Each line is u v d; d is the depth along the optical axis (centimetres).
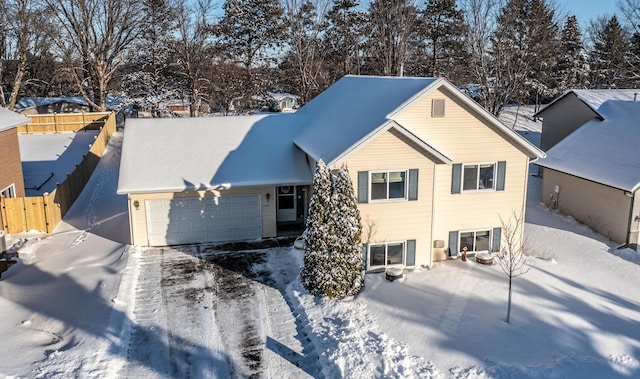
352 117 2072
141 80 4591
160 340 1381
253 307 1563
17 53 5269
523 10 4431
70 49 4572
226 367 1275
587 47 6581
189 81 4869
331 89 2802
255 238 2130
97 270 1770
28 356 1258
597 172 2228
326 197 1569
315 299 1577
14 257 1902
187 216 2055
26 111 4934
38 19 4231
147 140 2233
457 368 1240
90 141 3694
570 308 1547
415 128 1823
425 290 1656
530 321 1465
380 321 1459
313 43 4894
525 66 4422
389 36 4797
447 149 1861
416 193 1805
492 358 1282
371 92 2230
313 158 1944
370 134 1711
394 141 1753
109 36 4475
